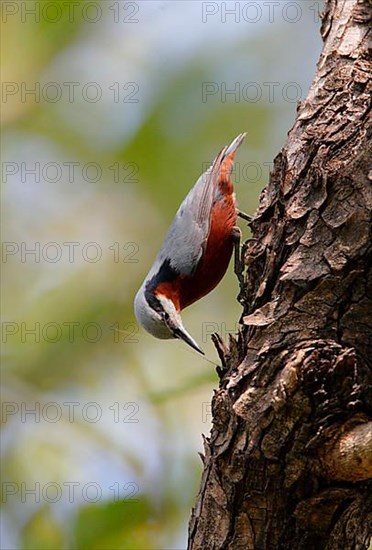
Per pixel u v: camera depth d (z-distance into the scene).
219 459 6.84
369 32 8.02
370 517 6.95
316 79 7.89
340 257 6.80
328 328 6.78
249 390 6.73
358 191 6.85
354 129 7.13
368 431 6.36
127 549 10.12
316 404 6.49
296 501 6.71
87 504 10.36
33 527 10.85
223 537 6.91
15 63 13.79
